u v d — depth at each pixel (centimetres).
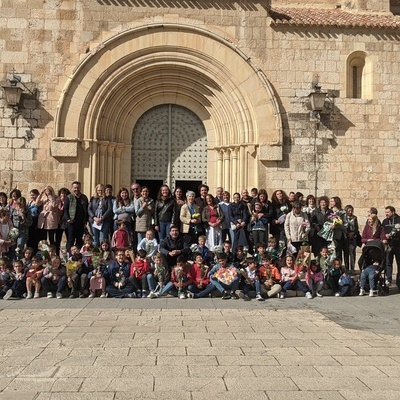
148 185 1903
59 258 1256
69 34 1734
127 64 1739
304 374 664
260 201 1425
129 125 1842
